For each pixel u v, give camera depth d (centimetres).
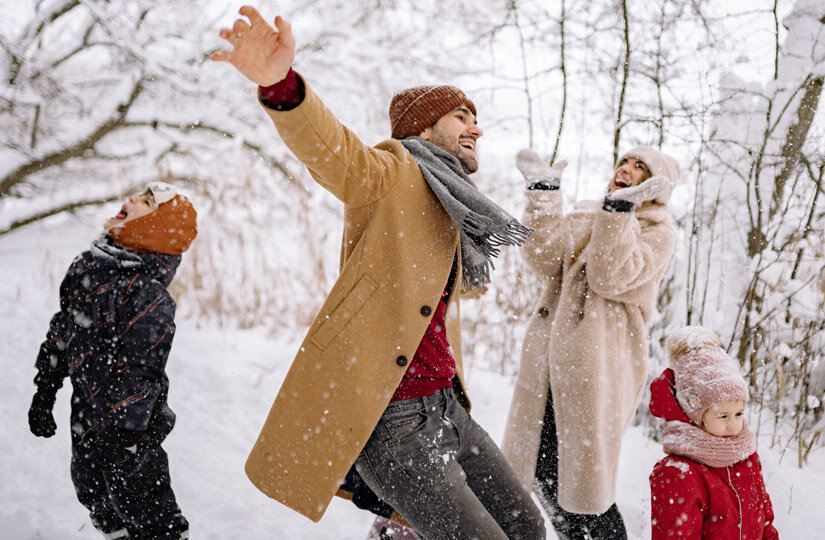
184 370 448
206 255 578
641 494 364
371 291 212
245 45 175
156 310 246
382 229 214
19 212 632
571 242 313
